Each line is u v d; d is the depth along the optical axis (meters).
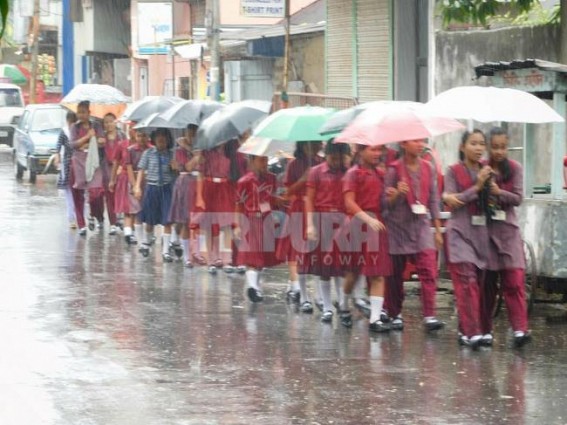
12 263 18.47
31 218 25.64
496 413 9.45
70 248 20.66
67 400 9.73
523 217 14.15
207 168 17.58
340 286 14.20
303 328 13.33
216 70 27.83
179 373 10.82
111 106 26.89
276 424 9.06
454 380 10.63
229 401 9.77
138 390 10.12
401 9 24.30
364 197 12.91
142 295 15.53
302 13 34.56
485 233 12.15
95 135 22.62
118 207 21.41
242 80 35.38
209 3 27.72
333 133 13.64
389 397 9.98
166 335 12.72
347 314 13.38
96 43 51.38
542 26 17.72
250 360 11.47
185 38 38.12
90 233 23.12
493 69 14.62
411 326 13.49
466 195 12.02
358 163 13.22
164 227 19.23
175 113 18.67
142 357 11.52
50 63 66.19
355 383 10.49
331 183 13.32
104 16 51.47
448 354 11.84
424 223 12.98
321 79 29.67
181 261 19.31
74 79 56.62
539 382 10.56
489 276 12.34
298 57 30.62
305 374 10.86
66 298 15.11
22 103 51.78
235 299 15.41
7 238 21.95
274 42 30.69
